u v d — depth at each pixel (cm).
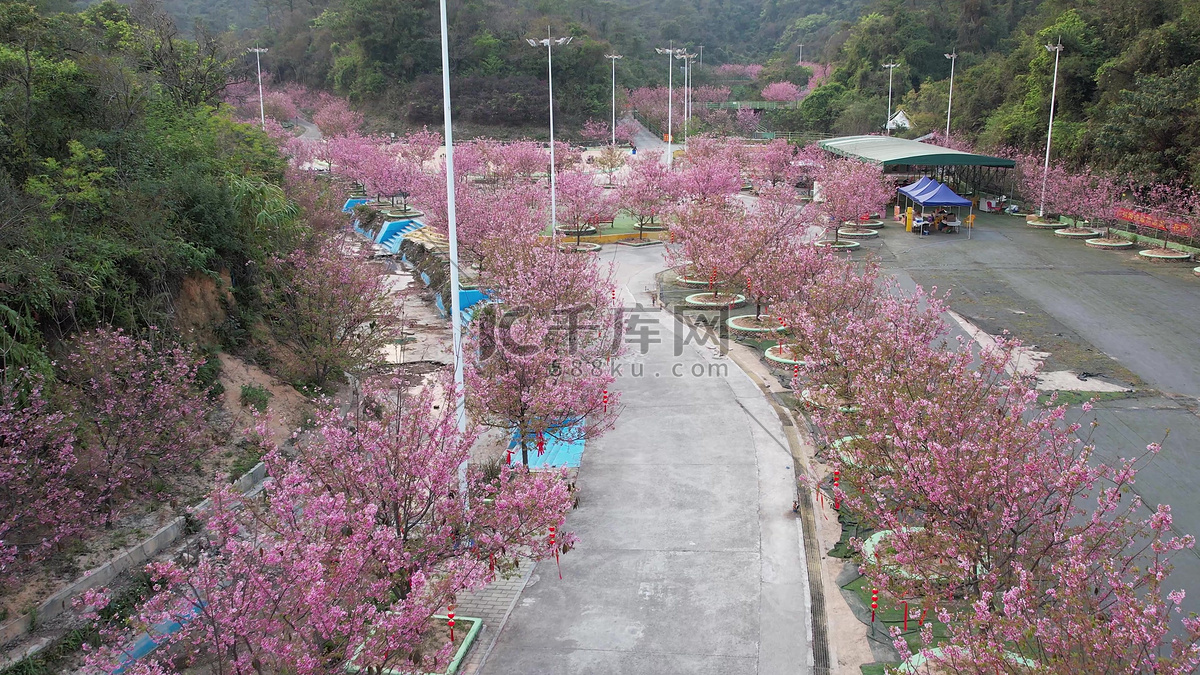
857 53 8906
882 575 969
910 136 6756
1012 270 2975
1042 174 4047
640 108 9444
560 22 9675
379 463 949
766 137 8094
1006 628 723
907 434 991
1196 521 1259
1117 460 1456
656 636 1053
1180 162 3541
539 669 995
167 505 1282
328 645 802
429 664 904
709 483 1468
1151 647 685
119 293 1491
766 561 1218
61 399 1202
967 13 8562
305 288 1783
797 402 1703
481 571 939
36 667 954
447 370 1620
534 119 8862
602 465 1552
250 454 1459
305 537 841
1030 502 915
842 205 3716
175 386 1309
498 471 1459
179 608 786
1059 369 1928
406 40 8938
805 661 997
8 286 1267
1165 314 2366
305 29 10094
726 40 13875
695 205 3111
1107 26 4825
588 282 1941
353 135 6581
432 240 3650
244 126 2703
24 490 1059
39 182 1497
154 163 1850
